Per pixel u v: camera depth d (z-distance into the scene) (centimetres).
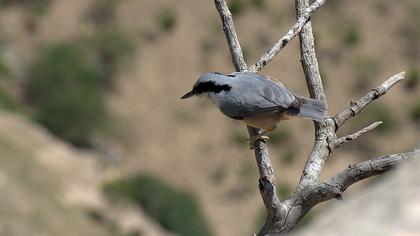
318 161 549
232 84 627
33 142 2748
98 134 3394
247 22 3728
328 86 3588
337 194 504
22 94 3472
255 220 3222
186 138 3491
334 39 3694
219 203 3291
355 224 298
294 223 514
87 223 2478
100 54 3647
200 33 3756
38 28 3756
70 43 3659
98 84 3562
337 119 566
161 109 3572
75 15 3803
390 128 3419
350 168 501
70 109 3359
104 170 2939
